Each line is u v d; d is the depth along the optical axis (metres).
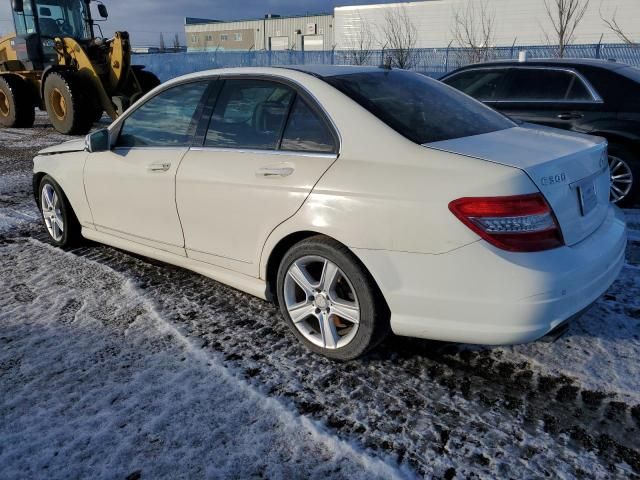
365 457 2.33
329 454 2.36
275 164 3.13
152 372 2.96
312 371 2.97
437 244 2.54
